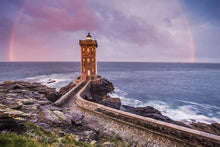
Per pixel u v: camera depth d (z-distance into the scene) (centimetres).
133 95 3553
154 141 880
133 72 9919
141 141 896
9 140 430
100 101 2664
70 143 574
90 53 3425
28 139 478
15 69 11544
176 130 850
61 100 1519
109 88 3866
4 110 717
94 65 3462
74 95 2028
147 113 1841
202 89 4288
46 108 1049
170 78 6738
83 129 884
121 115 1115
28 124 622
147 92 3884
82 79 3462
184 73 9312
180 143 820
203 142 749
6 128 513
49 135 593
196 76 7581
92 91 3109
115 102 2558
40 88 1972
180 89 4278
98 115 1259
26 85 1881
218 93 3769
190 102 2972
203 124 1711
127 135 958
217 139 709
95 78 3500
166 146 830
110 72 9844
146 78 6719
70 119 915
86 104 1430
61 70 11062
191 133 793
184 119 2036
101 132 968
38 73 8600
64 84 4978
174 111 2400
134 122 1033
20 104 959
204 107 2636
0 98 1046
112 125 1084
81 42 3356
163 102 2978
